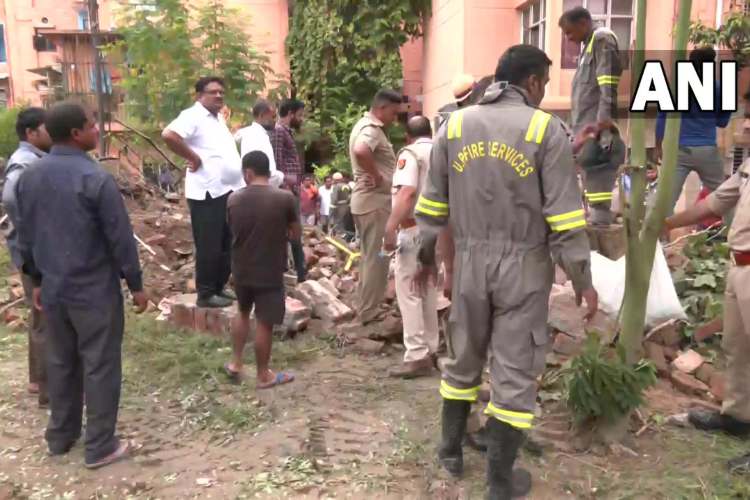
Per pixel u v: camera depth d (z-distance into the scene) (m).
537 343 3.43
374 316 6.15
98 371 4.07
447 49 15.65
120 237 3.99
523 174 3.33
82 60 20.25
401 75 19.19
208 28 14.61
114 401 4.14
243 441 4.38
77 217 3.96
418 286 3.90
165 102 14.07
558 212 3.30
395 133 17.98
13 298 7.55
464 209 3.48
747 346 4.14
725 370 4.62
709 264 5.89
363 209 5.92
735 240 3.99
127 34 14.17
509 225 3.38
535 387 3.50
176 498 3.73
